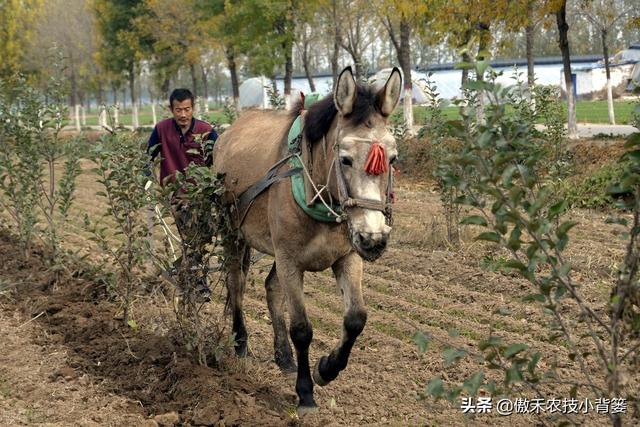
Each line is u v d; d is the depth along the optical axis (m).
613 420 3.99
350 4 26.86
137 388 6.21
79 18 39.50
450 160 4.02
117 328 7.36
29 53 38.56
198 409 5.61
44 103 9.62
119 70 36.41
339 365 5.59
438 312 8.08
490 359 4.24
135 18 33.12
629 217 12.15
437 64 48.69
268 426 5.27
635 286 3.82
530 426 5.39
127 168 6.57
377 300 8.55
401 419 5.64
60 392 6.11
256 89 44.69
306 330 5.59
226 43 28.06
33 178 9.43
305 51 30.53
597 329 7.16
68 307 8.00
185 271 6.40
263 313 8.43
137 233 7.03
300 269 5.58
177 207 6.64
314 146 5.36
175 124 7.45
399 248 10.92
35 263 9.82
